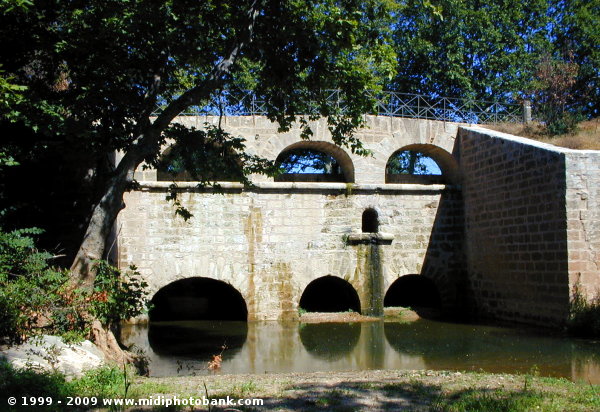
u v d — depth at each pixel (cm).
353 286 2212
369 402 754
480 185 2227
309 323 2055
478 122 2666
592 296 1691
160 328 1972
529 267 1892
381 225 2272
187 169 1448
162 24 1271
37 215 1641
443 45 3141
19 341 970
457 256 2339
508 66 3173
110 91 1263
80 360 959
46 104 1146
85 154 1399
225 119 2167
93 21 1223
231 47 1280
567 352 1380
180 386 884
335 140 1483
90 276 1189
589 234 1709
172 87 1462
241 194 2144
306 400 760
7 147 1343
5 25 1246
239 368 1261
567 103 3306
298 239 2181
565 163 1709
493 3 3238
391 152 2320
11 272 1134
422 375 1012
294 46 1359
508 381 931
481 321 2058
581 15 3384
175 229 2078
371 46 1370
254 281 2128
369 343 1588
